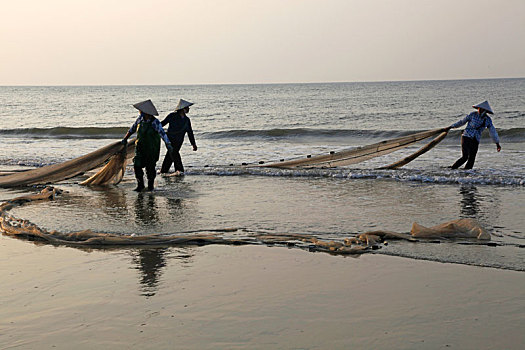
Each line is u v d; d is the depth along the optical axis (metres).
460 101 65.69
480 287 5.00
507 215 8.06
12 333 4.15
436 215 8.16
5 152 19.25
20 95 127.25
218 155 17.53
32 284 5.29
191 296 4.89
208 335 4.05
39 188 11.39
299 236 6.91
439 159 15.27
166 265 5.87
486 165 13.84
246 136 26.39
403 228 7.37
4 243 6.97
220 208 8.84
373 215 8.20
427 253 6.14
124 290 5.07
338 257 6.09
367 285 5.12
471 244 6.47
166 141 10.48
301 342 3.91
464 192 10.05
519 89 108.06
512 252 6.11
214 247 6.58
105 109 61.34
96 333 4.12
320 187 10.83
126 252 6.42
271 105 66.94
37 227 7.42
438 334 4.01
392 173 11.98
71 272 5.66
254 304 4.66
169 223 7.82
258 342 3.92
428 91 109.06
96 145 21.94
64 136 28.06
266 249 6.45
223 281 5.30
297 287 5.09
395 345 3.84
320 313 4.45
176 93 142.88
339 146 20.61
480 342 3.87
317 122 38.97
